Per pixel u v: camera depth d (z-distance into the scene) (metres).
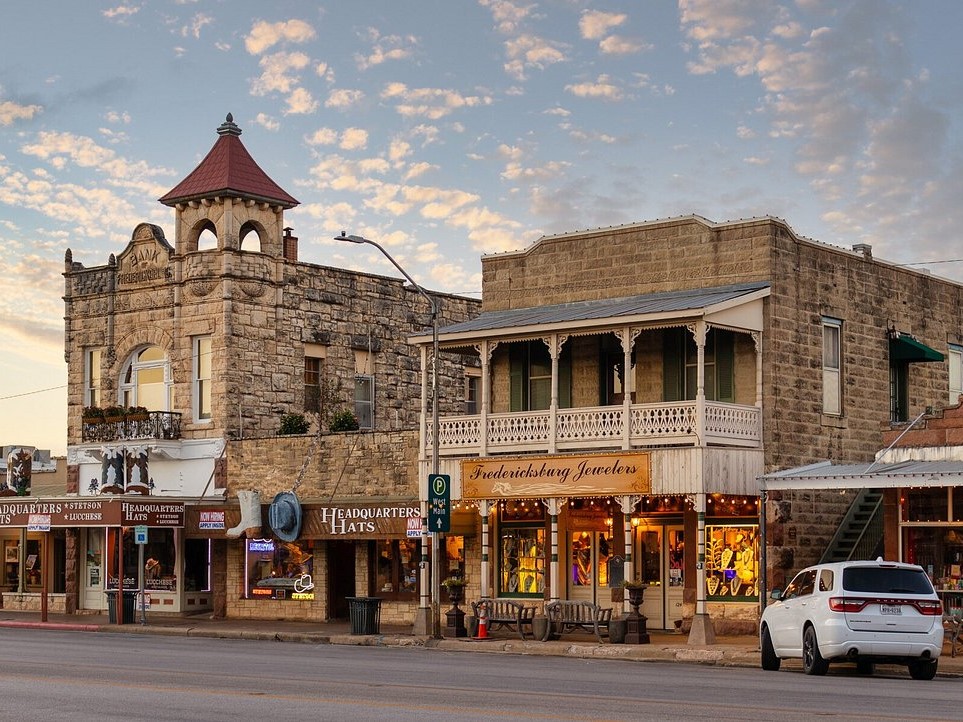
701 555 32.12
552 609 33.38
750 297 34.16
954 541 31.77
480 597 37.59
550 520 36.03
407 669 24.52
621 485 33.69
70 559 48.28
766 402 34.75
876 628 23.67
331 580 42.47
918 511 32.38
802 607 24.72
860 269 38.25
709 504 35.25
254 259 46.09
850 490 36.72
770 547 34.03
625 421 34.00
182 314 46.56
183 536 45.00
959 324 42.41
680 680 22.56
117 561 47.41
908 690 20.91
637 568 36.38
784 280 35.41
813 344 36.22
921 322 40.59
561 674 23.81
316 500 42.25
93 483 48.34
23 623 42.69
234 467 44.69
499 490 35.94
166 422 45.75
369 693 19.41
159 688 20.14
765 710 17.20
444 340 37.25
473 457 36.69
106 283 48.69
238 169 46.12
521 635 33.41
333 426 44.28
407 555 41.03
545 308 38.91
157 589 45.91
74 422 49.16
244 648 31.28
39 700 18.47
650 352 36.75
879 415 38.25
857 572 24.00
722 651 29.19
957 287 42.47
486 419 36.59
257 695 19.03
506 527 38.62
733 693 19.88
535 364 39.06
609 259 37.84
